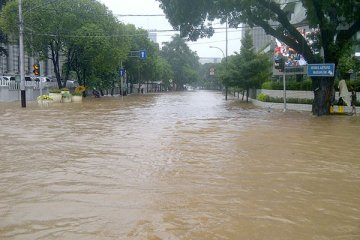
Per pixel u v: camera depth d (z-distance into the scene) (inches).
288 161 393.4
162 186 298.8
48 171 346.6
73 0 1700.3
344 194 280.7
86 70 2172.7
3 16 1572.3
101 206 251.6
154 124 727.1
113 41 1856.5
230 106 1374.3
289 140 534.6
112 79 2507.4
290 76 1627.7
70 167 362.3
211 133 601.9
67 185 301.3
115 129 646.5
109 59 1859.0
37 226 218.2
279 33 1002.7
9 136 561.0
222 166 368.5
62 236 204.4
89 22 1739.7
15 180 316.2
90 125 704.4
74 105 1326.3
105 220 227.0
